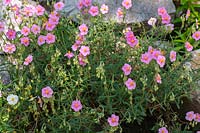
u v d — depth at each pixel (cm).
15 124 117
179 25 159
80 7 127
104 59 122
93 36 124
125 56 121
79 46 118
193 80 122
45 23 124
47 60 123
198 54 136
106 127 113
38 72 121
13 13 142
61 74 112
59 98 114
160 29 125
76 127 113
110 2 152
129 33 117
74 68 121
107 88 117
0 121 112
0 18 142
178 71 120
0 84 115
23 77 117
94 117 114
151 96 119
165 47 137
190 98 120
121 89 116
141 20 150
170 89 120
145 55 113
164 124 118
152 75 118
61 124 109
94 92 122
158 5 156
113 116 109
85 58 114
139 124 119
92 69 120
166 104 122
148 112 127
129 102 118
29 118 119
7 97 110
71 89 117
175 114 124
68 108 115
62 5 128
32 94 119
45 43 121
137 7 152
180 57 123
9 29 124
